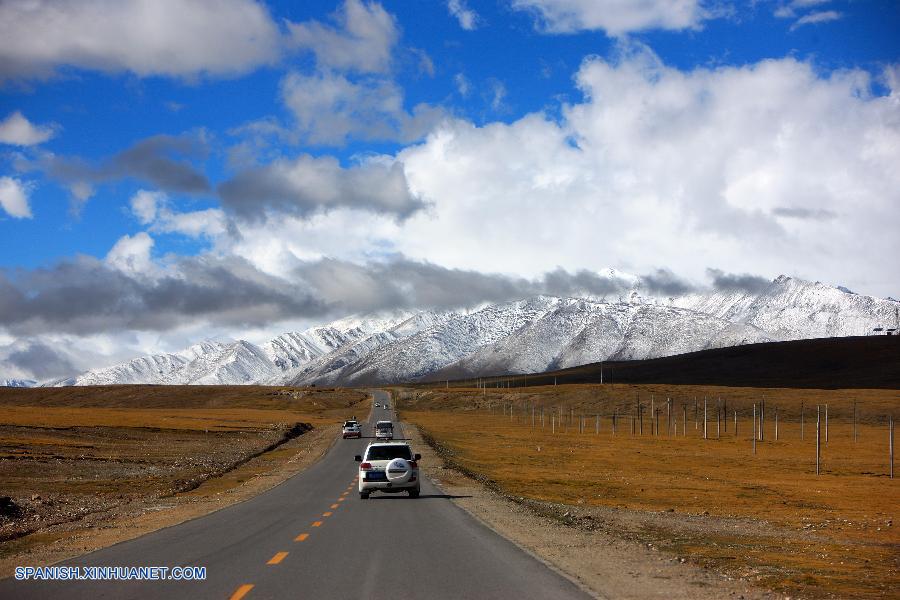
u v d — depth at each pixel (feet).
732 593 45.52
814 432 484.33
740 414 601.62
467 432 434.71
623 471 228.43
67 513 107.04
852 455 319.88
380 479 107.34
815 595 50.70
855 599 49.96
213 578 47.32
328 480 147.54
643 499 153.79
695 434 461.78
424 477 155.94
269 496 114.62
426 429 441.68
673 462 270.67
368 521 79.15
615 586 45.78
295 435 393.70
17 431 306.96
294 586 44.16
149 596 42.42
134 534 72.79
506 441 366.43
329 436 374.43
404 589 43.16
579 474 211.20
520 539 66.23
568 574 48.65
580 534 71.82
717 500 158.61
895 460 298.35
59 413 515.09
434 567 50.55
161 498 124.16
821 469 257.96
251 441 322.14
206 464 213.46
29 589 45.78
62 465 197.88
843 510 147.84
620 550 62.44
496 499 109.19
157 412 636.89
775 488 191.31
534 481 183.21
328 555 55.83
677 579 49.65
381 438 324.80
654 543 79.97
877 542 98.32
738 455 312.50
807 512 141.90
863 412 571.69
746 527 107.96
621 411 646.33
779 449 349.41
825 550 85.40
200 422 456.86
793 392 650.43
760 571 62.28
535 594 41.98
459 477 159.74
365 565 51.37
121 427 364.79
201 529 74.02
